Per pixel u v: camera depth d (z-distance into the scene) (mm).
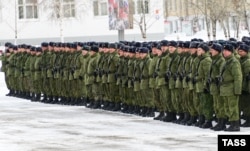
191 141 20234
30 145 20500
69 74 33250
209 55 23188
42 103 35688
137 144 20000
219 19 59406
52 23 80875
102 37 81250
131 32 79250
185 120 24594
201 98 23266
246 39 26375
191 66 23766
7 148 20016
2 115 29844
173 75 24828
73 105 33719
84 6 81250
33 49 36594
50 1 79625
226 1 56594
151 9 79125
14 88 39812
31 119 27875
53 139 21672
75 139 21500
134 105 28641
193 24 82562
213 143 19672
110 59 29797
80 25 81375
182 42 24656
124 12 43594
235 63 21969
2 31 80688
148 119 26703
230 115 22125
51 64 34750
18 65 38500
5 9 80312
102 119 27078
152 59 26328
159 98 26047
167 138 21062
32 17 81250
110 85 29875
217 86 22406
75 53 32938
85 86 32000
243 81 23125
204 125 23328
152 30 79812
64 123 26109
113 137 21703
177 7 99812
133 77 27906
